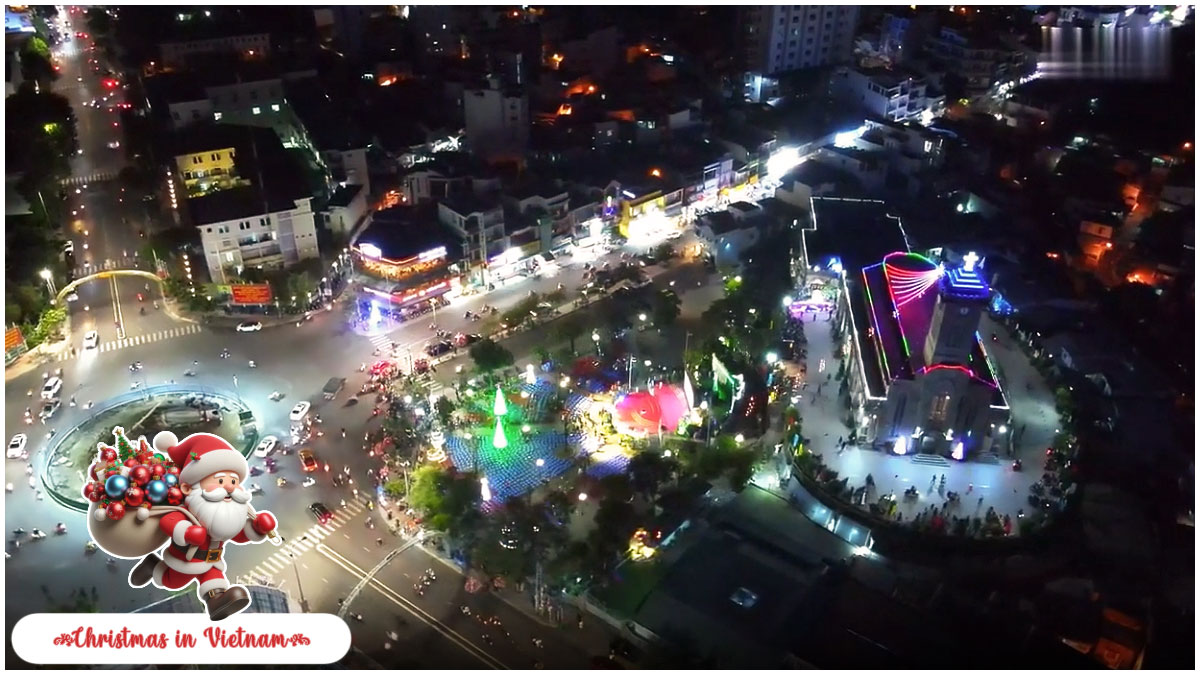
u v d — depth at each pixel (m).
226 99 162.88
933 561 81.50
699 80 194.00
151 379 110.44
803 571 76.81
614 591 77.81
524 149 158.88
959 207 149.75
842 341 111.25
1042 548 81.25
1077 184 153.62
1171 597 76.88
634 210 144.75
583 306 127.94
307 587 80.62
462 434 99.44
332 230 138.75
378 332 121.25
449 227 131.38
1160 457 95.50
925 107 183.12
